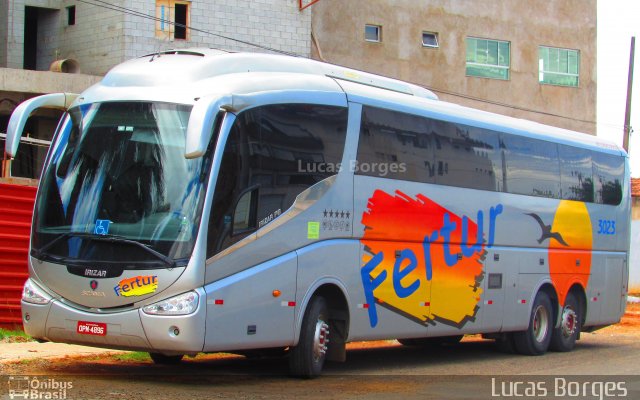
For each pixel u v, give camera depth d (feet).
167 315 32.53
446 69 127.75
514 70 133.80
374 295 41.60
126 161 34.40
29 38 110.01
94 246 33.78
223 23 101.35
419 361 50.16
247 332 34.76
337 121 40.04
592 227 61.00
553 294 57.26
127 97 35.40
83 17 101.60
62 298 34.30
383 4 123.13
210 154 33.78
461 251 48.06
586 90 140.26
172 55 38.06
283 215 36.63
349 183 40.34
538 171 55.42
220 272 33.68
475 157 49.52
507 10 133.39
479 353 56.03
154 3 97.66
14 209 52.65
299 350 37.91
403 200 43.62
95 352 44.32
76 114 36.37
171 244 32.86
